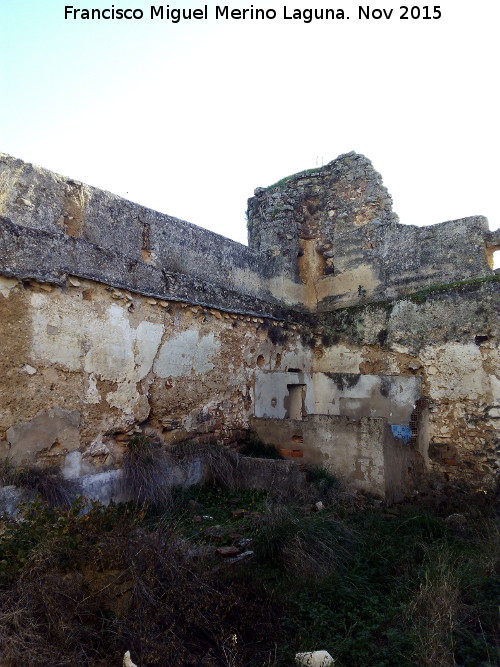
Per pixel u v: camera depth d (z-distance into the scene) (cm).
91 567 383
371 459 757
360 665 353
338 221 1251
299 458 845
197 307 860
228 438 907
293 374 1070
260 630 381
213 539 566
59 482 598
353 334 1111
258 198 1352
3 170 714
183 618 362
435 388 978
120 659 324
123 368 721
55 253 636
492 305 926
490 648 370
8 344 575
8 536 436
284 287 1198
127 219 881
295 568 482
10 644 295
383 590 468
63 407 630
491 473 896
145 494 688
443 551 532
